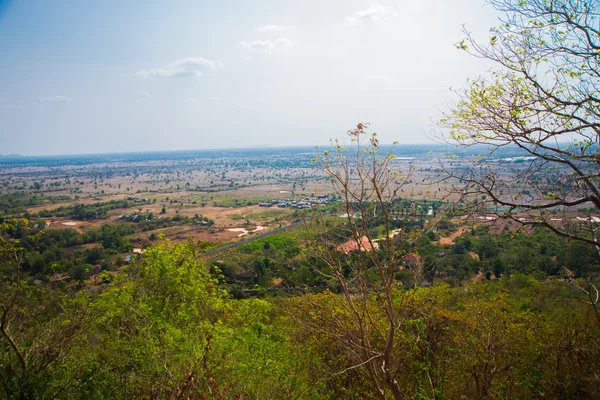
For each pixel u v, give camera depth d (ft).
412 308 30.07
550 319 43.27
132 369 25.98
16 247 27.07
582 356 28.48
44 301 30.86
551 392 27.96
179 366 23.53
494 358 28.63
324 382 29.25
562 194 27.37
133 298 39.68
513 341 31.68
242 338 31.48
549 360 30.32
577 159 25.41
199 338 27.73
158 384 22.43
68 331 29.91
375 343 28.53
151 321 30.91
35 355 26.61
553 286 66.18
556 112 25.98
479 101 27.78
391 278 22.00
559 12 25.55
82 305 34.04
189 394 21.52
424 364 27.02
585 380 26.96
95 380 26.96
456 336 32.63
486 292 69.41
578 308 42.63
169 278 45.11
